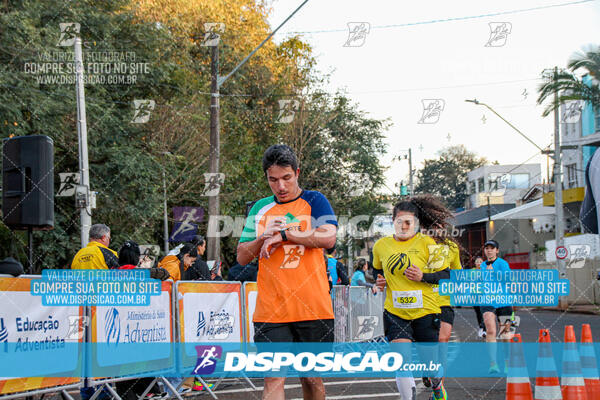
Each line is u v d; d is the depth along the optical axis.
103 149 16.56
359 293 11.03
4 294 4.85
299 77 26.52
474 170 49.06
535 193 42.19
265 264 3.80
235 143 23.66
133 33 18.28
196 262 7.97
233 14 23.73
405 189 27.97
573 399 4.97
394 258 5.28
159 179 18.42
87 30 16.80
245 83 25.17
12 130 13.56
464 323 17.39
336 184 26.42
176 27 20.73
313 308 3.73
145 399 6.69
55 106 14.53
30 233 6.05
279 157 3.83
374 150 27.33
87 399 6.29
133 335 6.05
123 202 16.92
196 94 22.19
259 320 3.77
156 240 20.91
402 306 5.20
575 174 30.91
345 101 26.97
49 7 15.33
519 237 33.44
